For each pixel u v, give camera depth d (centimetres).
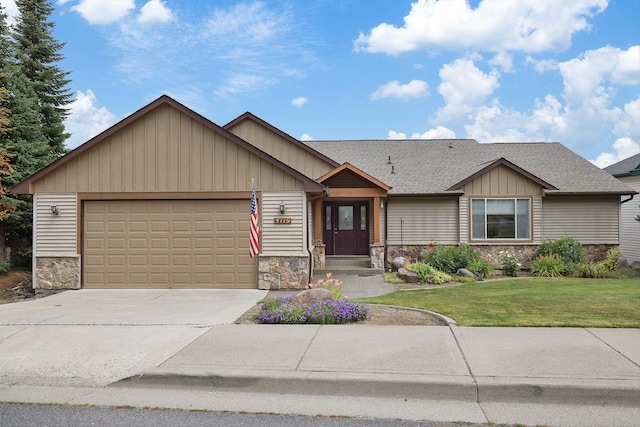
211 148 1304
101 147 1316
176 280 1313
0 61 1852
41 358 624
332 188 1659
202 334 718
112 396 509
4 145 1759
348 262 1714
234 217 1308
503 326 731
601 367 538
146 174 1309
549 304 898
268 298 1144
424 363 561
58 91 2319
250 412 463
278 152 1761
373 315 846
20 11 2289
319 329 736
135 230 1319
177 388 533
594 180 1823
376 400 493
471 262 1617
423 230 1791
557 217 1780
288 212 1295
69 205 1319
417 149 2172
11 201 1750
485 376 515
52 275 1316
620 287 1164
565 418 443
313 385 518
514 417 446
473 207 1762
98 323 806
